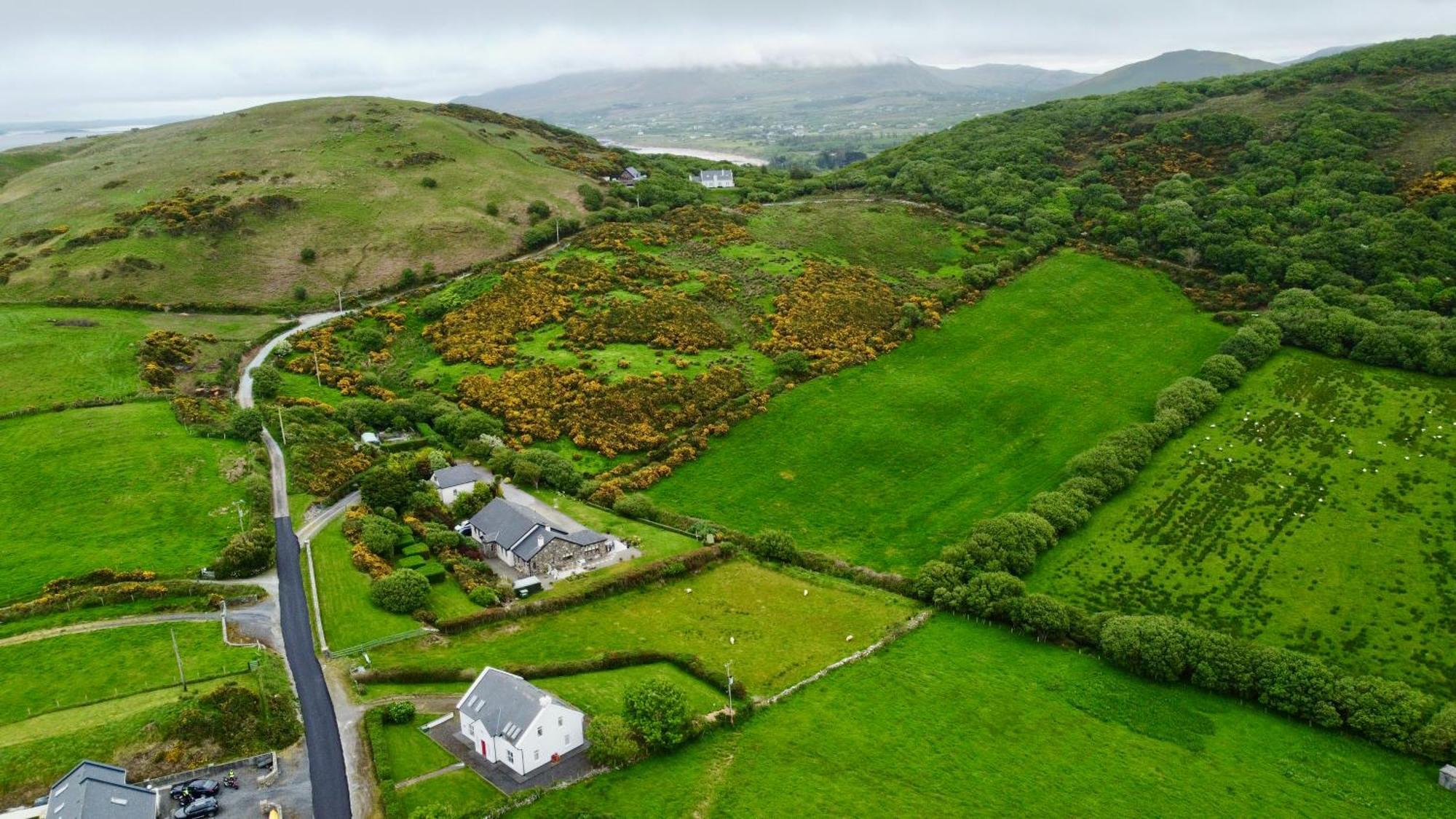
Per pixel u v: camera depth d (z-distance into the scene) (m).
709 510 115.62
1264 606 98.06
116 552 93.94
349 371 146.38
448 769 69.12
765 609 95.94
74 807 57.81
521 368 143.38
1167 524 112.19
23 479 105.50
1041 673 87.75
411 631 85.31
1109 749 77.56
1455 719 77.50
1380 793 73.56
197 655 79.19
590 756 71.25
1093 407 138.75
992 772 74.00
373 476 109.44
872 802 69.69
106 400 125.88
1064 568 105.44
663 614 93.38
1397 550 104.56
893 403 139.50
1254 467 121.56
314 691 76.38
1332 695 81.81
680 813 67.00
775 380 143.38
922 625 95.44
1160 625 89.50
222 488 107.88
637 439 126.94
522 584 93.12
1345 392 135.25
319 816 62.97
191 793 64.00
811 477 123.38
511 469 118.25
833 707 80.88
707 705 79.25
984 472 124.75
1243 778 74.88
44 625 82.88
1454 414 127.38
